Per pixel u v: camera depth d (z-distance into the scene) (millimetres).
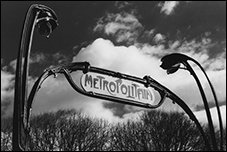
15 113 5938
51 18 7352
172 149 36719
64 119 39875
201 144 36406
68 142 38312
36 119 38344
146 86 8992
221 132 10102
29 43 6762
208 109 10133
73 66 7758
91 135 39688
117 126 40500
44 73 7273
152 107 9008
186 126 37500
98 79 8047
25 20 6785
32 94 6887
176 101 9898
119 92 8320
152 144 37469
